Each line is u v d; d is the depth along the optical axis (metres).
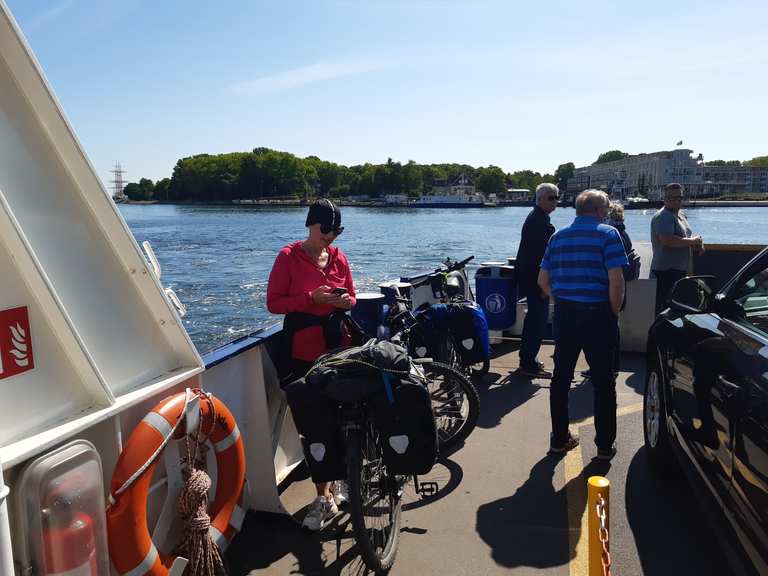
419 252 34.47
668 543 3.28
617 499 3.75
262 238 43.66
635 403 5.51
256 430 3.52
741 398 2.56
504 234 52.00
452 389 4.43
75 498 1.97
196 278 22.41
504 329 7.70
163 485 2.73
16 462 1.81
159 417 2.43
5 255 1.95
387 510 3.24
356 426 2.94
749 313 3.06
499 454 4.45
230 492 2.93
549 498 3.79
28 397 1.98
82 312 2.26
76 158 2.21
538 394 5.75
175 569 2.47
